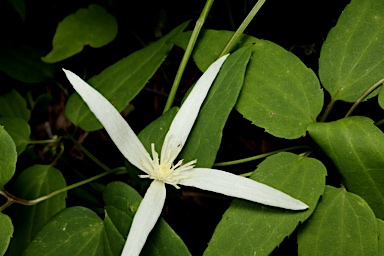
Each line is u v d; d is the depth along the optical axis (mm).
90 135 215
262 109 157
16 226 163
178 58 210
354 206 147
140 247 136
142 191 162
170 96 167
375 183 146
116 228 148
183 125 151
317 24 200
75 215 153
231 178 147
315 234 147
